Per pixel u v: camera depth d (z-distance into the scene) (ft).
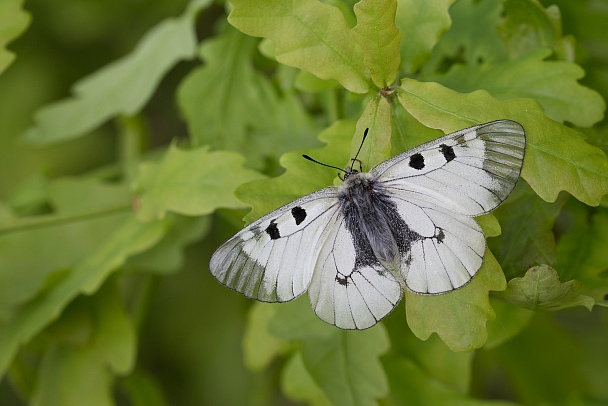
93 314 1.37
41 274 1.39
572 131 1.17
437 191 1.19
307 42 1.19
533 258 1.20
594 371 1.41
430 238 1.19
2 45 1.28
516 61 1.24
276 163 1.33
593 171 1.16
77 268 1.36
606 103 1.29
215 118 1.35
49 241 1.41
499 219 1.21
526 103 1.18
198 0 1.41
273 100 1.34
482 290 1.17
